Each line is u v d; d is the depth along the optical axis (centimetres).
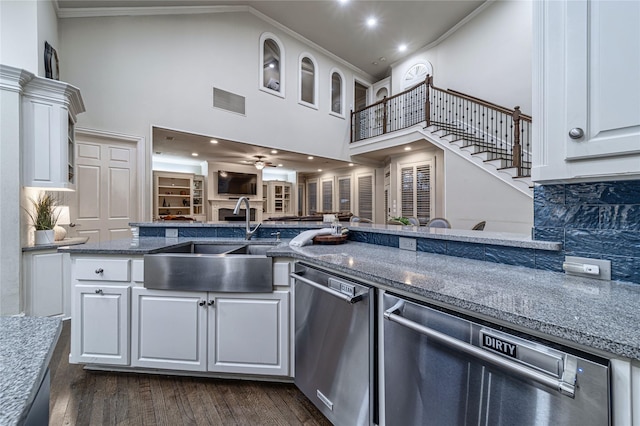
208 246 247
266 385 187
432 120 651
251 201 949
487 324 84
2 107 252
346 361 134
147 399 172
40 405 59
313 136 713
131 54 437
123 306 190
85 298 192
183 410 163
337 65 770
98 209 404
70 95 298
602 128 89
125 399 172
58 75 360
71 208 380
